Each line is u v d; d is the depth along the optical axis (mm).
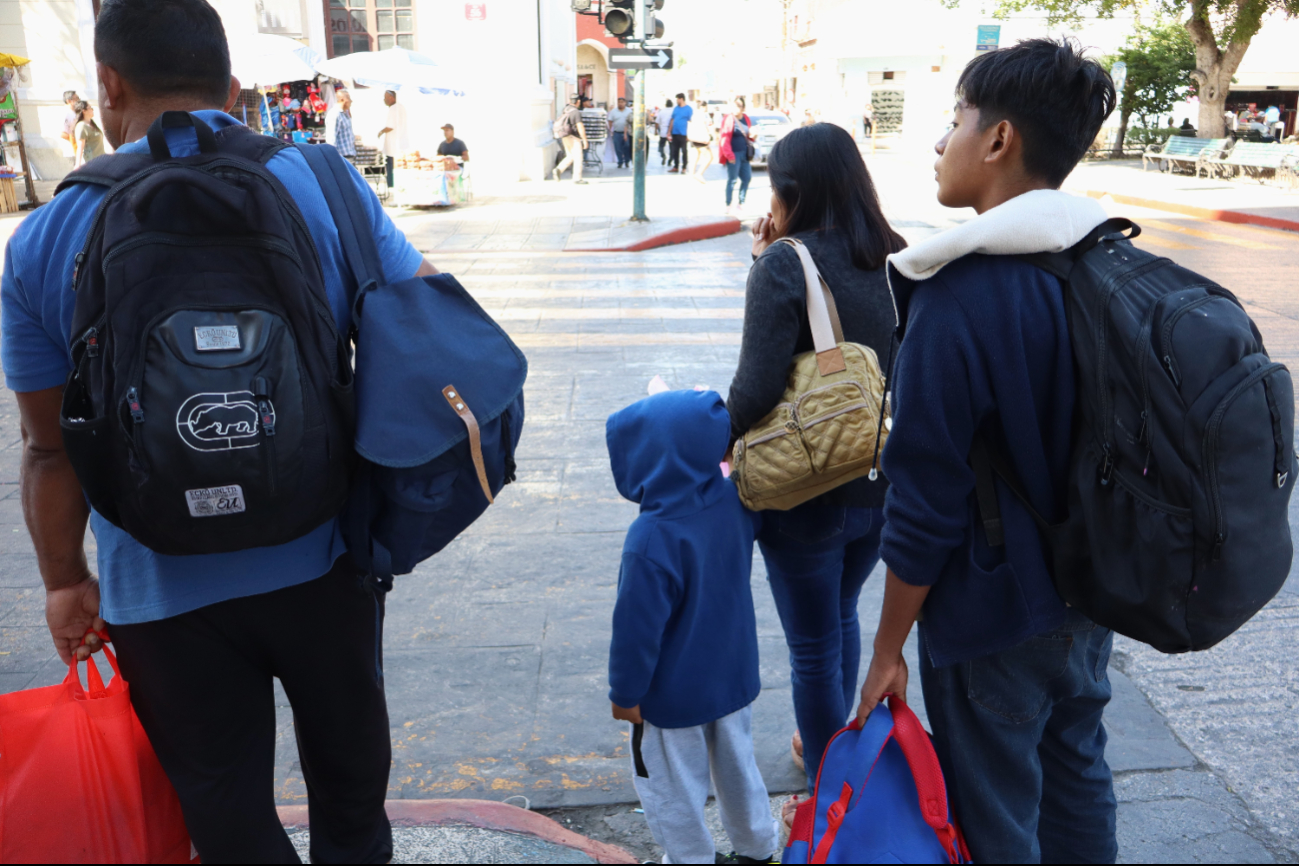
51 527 1672
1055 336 1517
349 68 15984
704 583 2146
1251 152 20000
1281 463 1392
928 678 1784
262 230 1477
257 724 1743
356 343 1698
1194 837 2387
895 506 1631
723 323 8109
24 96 18766
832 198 2219
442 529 1735
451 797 2578
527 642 3328
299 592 1660
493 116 19750
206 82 1679
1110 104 1603
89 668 1737
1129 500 1448
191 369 1395
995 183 1640
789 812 2434
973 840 1735
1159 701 2971
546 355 7086
